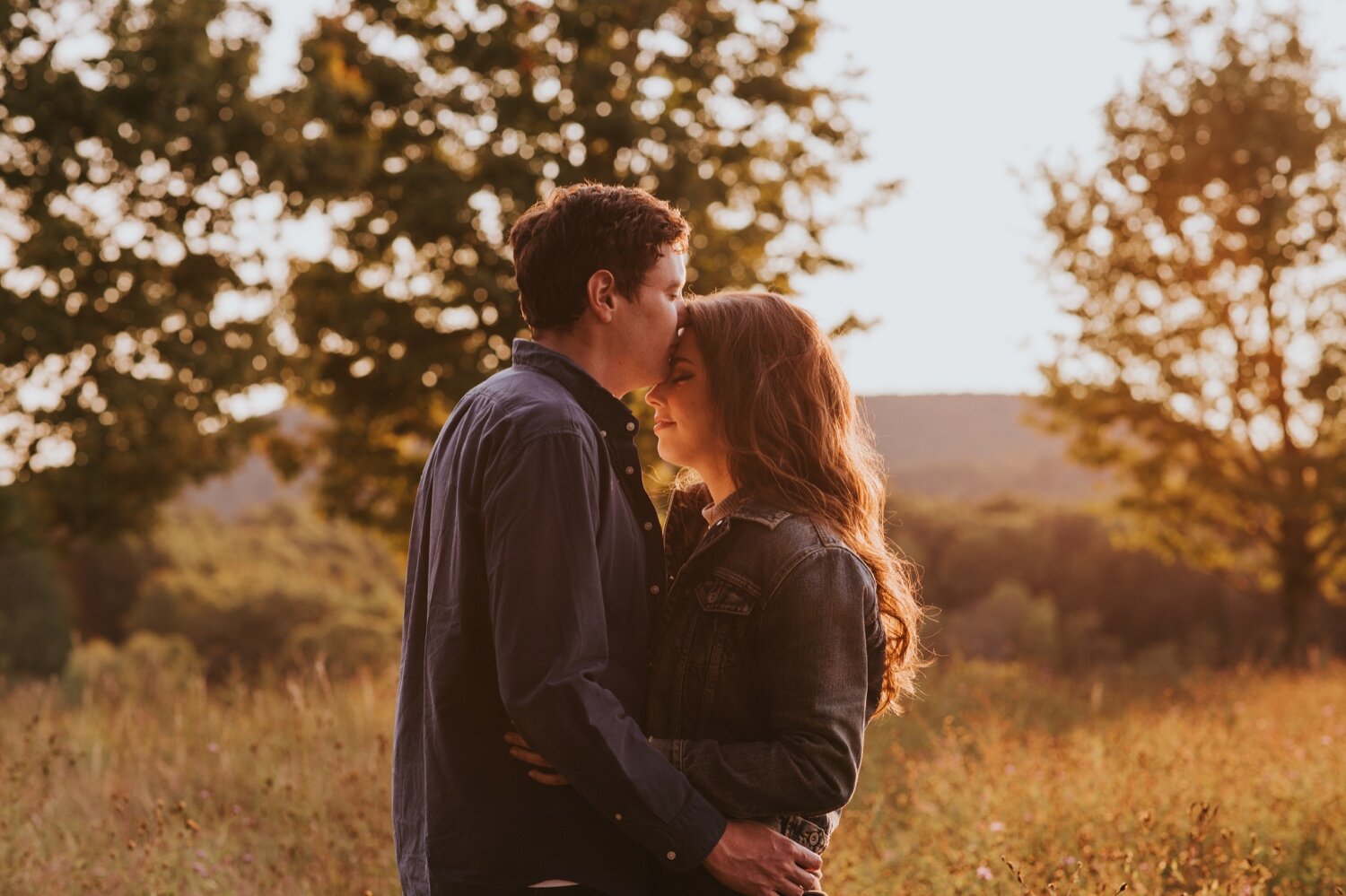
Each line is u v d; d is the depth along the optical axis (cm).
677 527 225
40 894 360
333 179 1452
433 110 1516
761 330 205
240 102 1366
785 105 1533
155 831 397
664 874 194
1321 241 1828
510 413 184
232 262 1438
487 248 1490
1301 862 387
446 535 189
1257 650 3941
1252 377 1898
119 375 1332
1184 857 339
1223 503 2016
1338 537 1927
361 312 1486
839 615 188
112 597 5581
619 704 176
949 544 5744
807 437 202
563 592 174
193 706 672
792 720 185
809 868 189
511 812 182
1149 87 1931
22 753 541
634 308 197
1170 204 1886
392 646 1098
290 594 5109
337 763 504
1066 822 411
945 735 621
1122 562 4853
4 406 1316
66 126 1322
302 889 379
